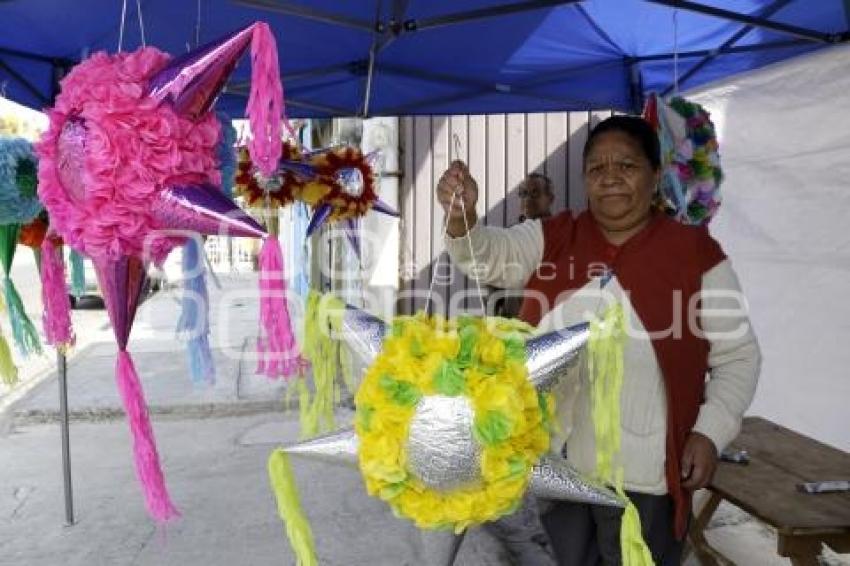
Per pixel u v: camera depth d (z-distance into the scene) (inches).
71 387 248.2
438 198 67.6
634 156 67.4
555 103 161.2
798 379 129.3
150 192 50.4
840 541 76.1
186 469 171.3
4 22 107.2
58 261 84.4
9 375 84.7
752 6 109.1
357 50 124.6
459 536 54.6
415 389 48.1
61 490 156.2
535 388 51.7
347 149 137.6
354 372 55.3
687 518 67.5
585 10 115.0
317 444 53.1
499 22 114.7
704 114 110.1
